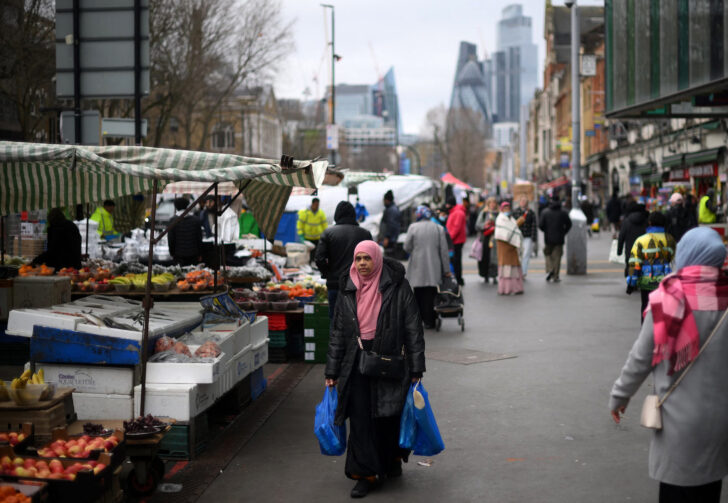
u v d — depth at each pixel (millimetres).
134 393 6293
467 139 120312
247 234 18688
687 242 3994
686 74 19297
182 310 8031
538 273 21688
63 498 4547
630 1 23438
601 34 58500
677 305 3887
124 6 11703
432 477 5836
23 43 19734
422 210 12656
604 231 45094
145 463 5477
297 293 10414
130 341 6281
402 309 5457
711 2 17750
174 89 33281
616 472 5844
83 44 11812
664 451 3930
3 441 4941
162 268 10938
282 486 5684
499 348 10945
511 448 6477
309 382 9016
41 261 10891
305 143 82500
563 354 10430
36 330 6375
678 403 3889
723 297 3885
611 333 11984
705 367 3869
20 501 4125
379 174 19797
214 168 6453
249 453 6445
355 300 5512
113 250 15234
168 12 30641
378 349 5391
